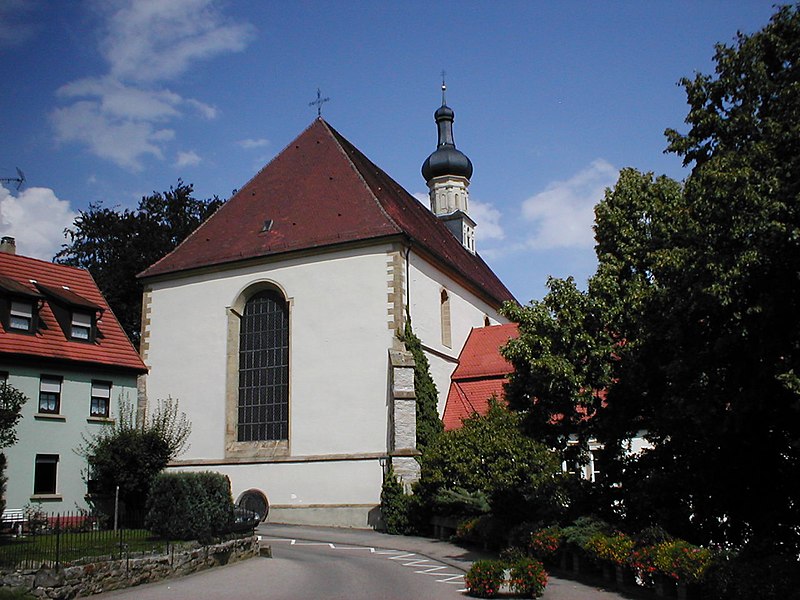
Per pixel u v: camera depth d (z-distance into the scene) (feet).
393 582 55.72
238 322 112.06
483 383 119.75
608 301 63.98
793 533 54.49
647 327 57.16
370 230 106.32
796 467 56.34
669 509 59.31
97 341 108.27
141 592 51.62
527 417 67.10
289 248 109.19
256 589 52.44
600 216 67.10
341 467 100.17
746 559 42.78
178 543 61.46
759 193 44.29
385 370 100.94
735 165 47.19
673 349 56.44
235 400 109.29
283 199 119.14
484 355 126.00
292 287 108.47
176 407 111.14
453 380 122.01
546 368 63.36
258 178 126.41
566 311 64.23
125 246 152.97
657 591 48.39
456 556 72.23
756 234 43.73
